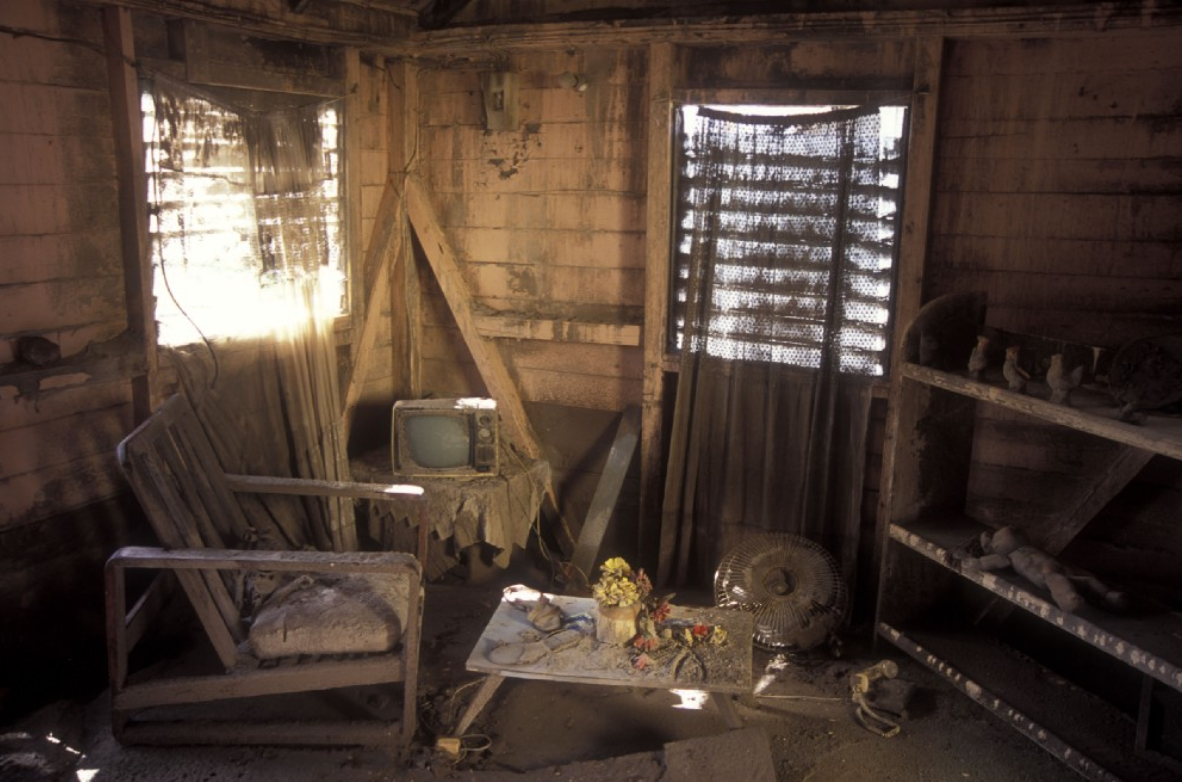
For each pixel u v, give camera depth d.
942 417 4.34
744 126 4.73
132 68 3.91
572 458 5.70
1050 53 4.20
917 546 4.21
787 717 4.12
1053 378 3.55
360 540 5.39
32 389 3.71
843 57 4.56
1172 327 4.20
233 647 3.67
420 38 5.26
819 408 4.80
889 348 4.68
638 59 5.01
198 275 4.34
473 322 5.58
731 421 5.02
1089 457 4.42
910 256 4.52
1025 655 4.32
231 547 4.19
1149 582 4.34
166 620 4.09
